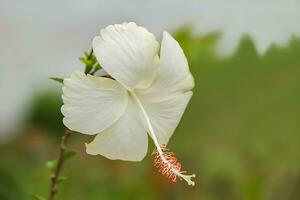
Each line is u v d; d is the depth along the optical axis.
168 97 0.92
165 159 0.90
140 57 0.90
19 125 2.42
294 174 1.17
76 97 0.89
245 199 1.21
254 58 1.13
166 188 1.31
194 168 1.22
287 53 1.12
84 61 0.91
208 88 1.14
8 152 2.06
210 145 1.17
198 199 1.27
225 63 1.14
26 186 1.38
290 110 1.13
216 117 1.15
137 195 1.33
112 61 0.89
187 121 1.17
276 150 1.15
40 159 1.96
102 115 0.90
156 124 0.92
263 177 1.18
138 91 0.92
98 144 0.91
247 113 1.14
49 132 2.39
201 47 1.15
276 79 1.12
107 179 1.38
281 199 1.19
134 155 0.92
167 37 0.91
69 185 1.36
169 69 0.91
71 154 0.93
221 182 1.24
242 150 1.16
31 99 2.45
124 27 0.90
